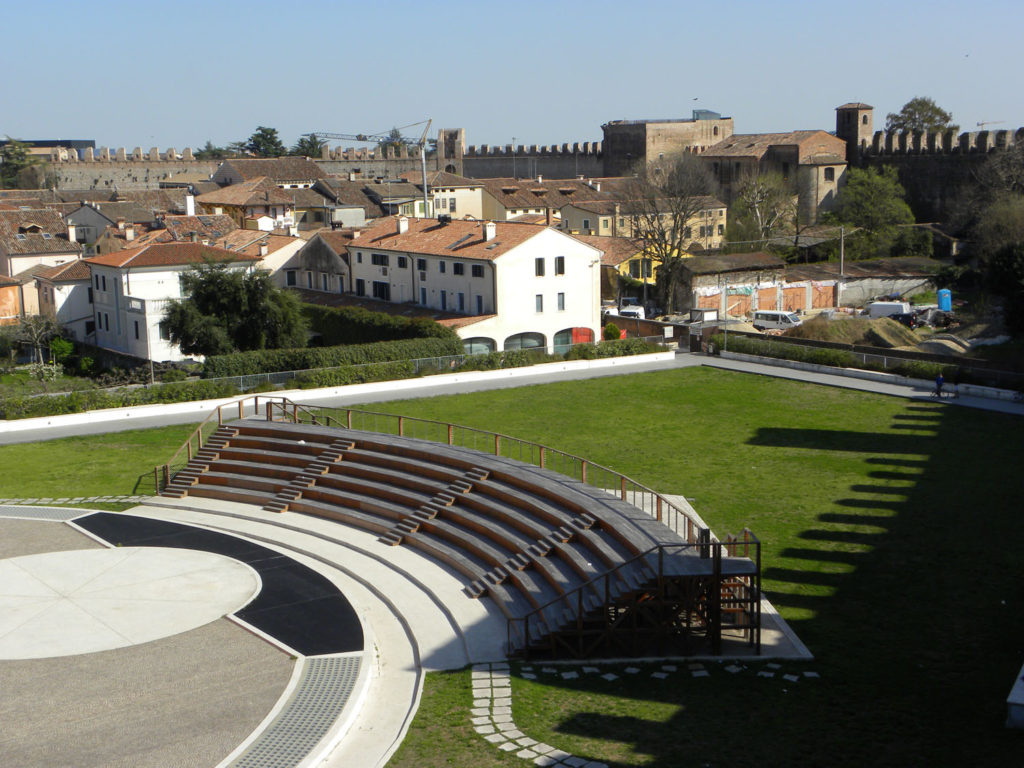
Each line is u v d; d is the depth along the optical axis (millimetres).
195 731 25094
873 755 22578
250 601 33906
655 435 55750
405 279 89875
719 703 25641
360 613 32844
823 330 85500
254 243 102562
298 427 49281
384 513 41344
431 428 57688
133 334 86625
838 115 155250
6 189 188750
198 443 54562
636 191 120125
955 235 123000
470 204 153000
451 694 26922
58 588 35094
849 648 29094
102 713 26125
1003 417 57781
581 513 35562
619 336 88875
